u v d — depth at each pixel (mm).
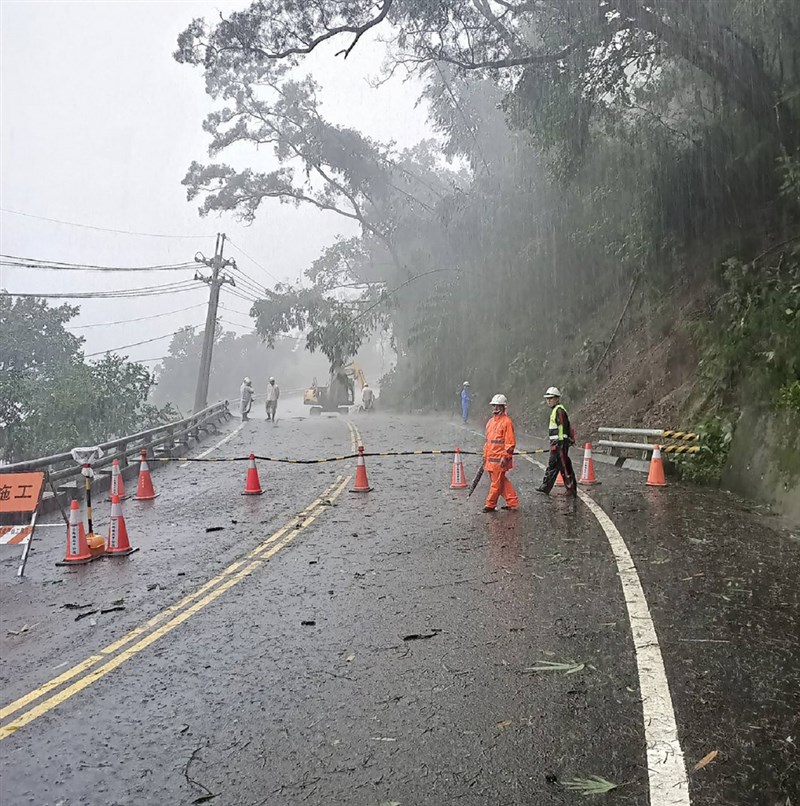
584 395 24797
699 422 14508
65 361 35281
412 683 4676
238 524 10570
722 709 4125
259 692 4652
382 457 18875
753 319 13289
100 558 8719
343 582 7184
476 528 9555
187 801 3461
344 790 3490
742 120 16234
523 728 4008
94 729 4258
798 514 9359
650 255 19578
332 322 40938
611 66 16188
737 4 14031
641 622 5598
